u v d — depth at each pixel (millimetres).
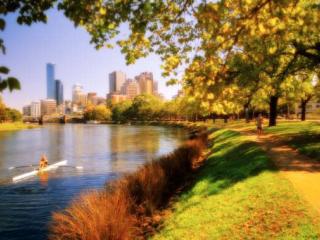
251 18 6840
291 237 8383
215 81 6832
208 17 6617
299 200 10508
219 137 40781
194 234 10305
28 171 35906
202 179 18094
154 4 7008
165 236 10938
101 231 10742
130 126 162125
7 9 4582
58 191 25406
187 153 26312
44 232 16844
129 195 14828
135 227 12742
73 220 12383
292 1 6789
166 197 16875
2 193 25172
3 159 46031
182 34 7719
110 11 6547
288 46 19188
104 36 7086
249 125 53969
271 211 10234
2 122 172875
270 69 17734
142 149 53281
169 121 157875
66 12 5848
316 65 22469
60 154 50250
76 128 158875
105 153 49594
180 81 6844
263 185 12844
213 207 12266
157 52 7816
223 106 6855
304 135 26234
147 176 17141
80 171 34125
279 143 24531
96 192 14992
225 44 6965
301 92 37594
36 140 81312
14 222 18328
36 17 4965
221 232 9891
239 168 17312
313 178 13188
